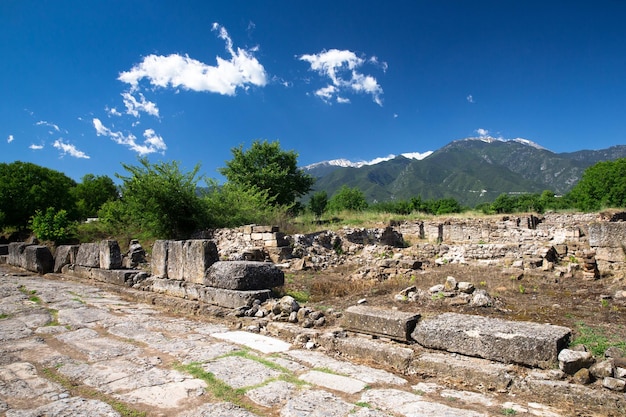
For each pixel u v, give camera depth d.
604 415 3.06
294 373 3.97
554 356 3.76
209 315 6.64
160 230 16.98
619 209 23.66
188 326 5.92
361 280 10.27
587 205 31.31
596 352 4.01
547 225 22.56
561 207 37.09
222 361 4.31
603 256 8.32
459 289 6.99
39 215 20.75
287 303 6.08
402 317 4.83
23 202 25.77
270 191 29.09
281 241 14.31
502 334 4.07
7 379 3.87
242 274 6.84
